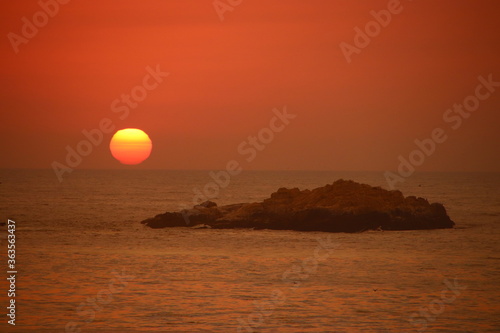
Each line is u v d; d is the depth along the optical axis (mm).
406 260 75312
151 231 106062
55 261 72625
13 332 42281
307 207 109812
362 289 57188
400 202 112125
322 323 45469
